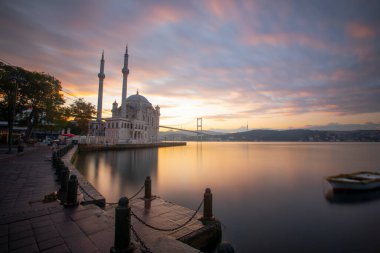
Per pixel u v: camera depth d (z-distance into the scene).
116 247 4.47
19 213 6.76
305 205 16.38
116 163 40.47
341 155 75.25
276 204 16.61
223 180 26.66
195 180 26.28
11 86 38.06
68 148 35.84
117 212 4.54
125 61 83.88
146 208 10.35
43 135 69.38
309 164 47.03
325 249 9.70
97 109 84.31
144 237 6.05
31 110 45.25
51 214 6.66
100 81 83.56
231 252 3.04
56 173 13.94
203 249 8.17
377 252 9.41
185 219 9.20
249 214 14.21
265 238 10.73
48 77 43.81
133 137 90.12
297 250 9.57
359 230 11.83
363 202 17.22
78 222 6.09
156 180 25.56
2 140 45.03
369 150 110.62
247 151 102.88
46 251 4.56
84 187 11.45
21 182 11.66
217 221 9.07
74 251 4.58
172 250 4.80
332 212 14.95
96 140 69.25
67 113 54.91
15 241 4.97
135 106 105.06
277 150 112.75
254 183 24.97
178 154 77.62
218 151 102.31
